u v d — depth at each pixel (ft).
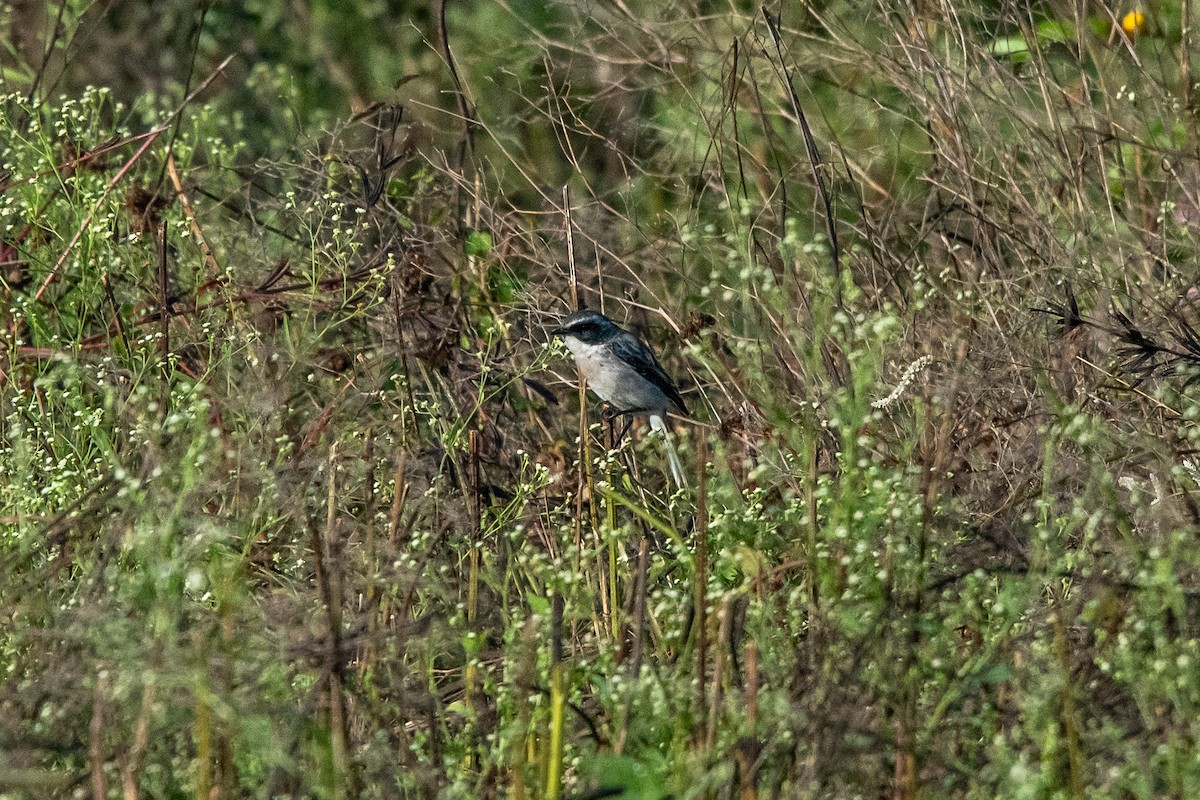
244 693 24.57
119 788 24.90
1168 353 36.14
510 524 35.60
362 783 25.43
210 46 62.23
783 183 43.32
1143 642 25.52
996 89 44.32
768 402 28.94
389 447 35.32
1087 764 24.68
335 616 25.45
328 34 62.18
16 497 30.81
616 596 32.07
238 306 38.93
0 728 24.45
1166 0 47.47
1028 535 30.66
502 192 47.42
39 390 37.47
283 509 31.12
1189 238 40.24
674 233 46.83
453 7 62.28
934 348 38.70
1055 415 31.63
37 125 41.24
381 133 44.34
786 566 28.45
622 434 41.01
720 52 49.24
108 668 24.45
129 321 41.81
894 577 26.58
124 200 43.24
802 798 24.41
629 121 52.42
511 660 27.22
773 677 26.27
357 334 42.34
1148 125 43.55
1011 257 44.45
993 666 26.09
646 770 24.41
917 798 25.11
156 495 25.98
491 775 26.50
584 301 46.75
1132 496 30.30
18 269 42.70
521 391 43.88
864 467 28.17
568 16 58.18
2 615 27.50
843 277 30.73
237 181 48.49
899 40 44.11
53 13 53.47
